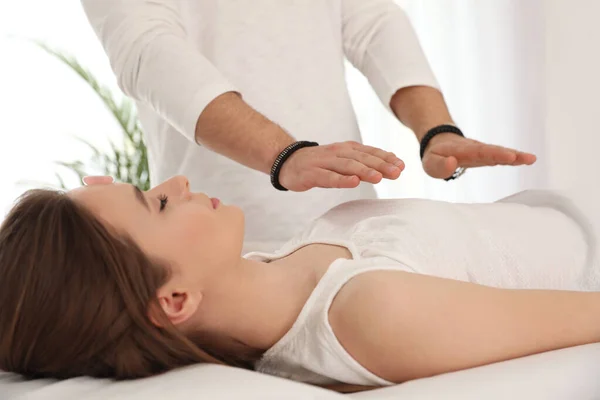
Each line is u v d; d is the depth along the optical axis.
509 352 0.88
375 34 1.63
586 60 1.87
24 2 3.28
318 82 1.56
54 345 0.89
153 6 1.42
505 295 0.91
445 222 1.18
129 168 3.18
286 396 0.74
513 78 2.24
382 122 2.84
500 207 1.27
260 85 1.51
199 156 1.51
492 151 1.22
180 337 0.92
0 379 0.91
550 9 1.97
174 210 0.96
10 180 3.30
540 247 1.20
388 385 0.91
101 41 1.45
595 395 0.82
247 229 1.52
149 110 1.58
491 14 2.31
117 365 0.88
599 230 1.25
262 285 0.99
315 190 1.54
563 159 1.92
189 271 0.95
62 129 3.33
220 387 0.76
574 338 0.91
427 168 1.29
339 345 0.90
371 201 1.29
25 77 3.30
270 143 1.22
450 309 0.88
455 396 0.77
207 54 1.51
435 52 2.53
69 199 0.94
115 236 0.92
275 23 1.52
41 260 0.89
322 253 1.10
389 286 0.89
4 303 0.90
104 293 0.89
